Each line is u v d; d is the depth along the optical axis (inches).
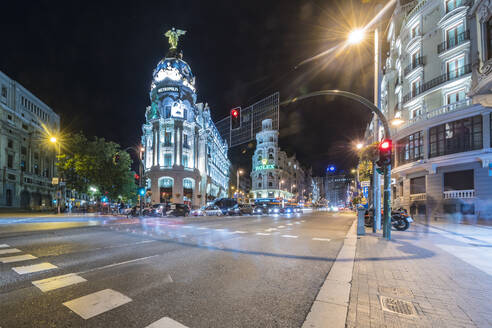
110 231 484.1
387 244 353.7
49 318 130.6
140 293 166.1
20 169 1820.9
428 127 938.7
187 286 180.2
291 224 708.7
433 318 131.0
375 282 187.5
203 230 527.5
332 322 126.1
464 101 833.5
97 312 138.0
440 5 976.9
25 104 1915.6
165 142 2103.8
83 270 216.4
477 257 272.1
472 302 151.9
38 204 2054.6
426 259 261.3
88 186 1571.1
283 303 152.5
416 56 1080.2
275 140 3316.9
